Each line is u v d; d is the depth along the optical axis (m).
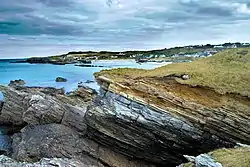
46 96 52.19
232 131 34.75
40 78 107.25
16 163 31.23
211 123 35.00
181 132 35.25
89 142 38.88
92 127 37.91
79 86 63.97
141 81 38.59
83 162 34.81
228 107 35.50
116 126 36.78
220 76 39.00
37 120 46.22
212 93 37.03
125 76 41.22
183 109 35.72
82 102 56.03
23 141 39.66
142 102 36.22
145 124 35.59
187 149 36.22
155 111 35.69
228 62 44.38
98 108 37.47
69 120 45.75
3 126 51.28
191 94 37.22
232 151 26.30
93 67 136.88
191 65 44.47
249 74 39.25
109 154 37.34
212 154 26.00
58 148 37.16
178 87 37.94
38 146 37.66
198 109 35.47
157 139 36.06
